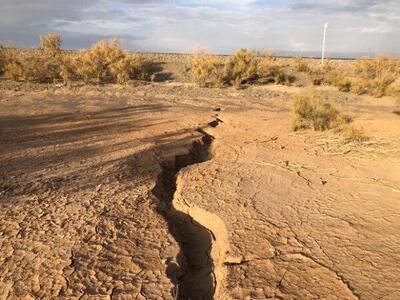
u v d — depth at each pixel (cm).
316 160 944
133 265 519
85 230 606
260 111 1733
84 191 764
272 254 538
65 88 2409
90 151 1048
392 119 1427
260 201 715
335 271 492
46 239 579
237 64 2662
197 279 536
